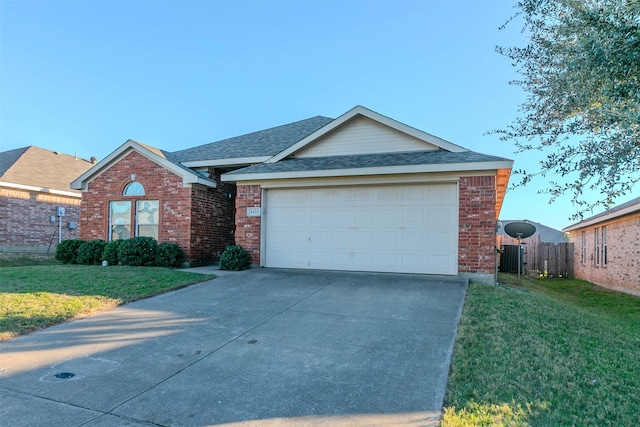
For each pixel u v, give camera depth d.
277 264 10.48
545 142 4.25
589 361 4.50
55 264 12.45
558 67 4.28
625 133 3.11
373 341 4.94
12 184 15.63
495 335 5.01
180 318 6.04
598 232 16.05
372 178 9.49
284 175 10.05
